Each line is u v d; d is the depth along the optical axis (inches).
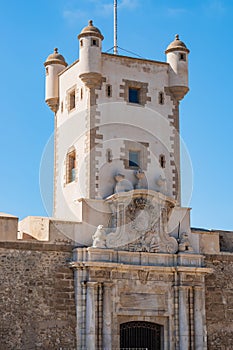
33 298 1792.6
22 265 1801.2
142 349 1876.2
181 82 2105.1
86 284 1822.1
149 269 1898.4
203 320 1942.7
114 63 2049.7
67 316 1812.3
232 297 2015.3
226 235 2129.7
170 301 1923.0
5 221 1807.3
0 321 1749.5
